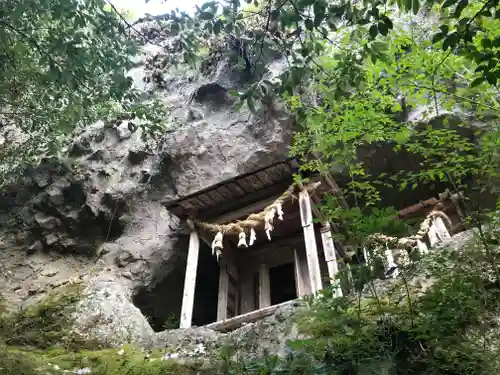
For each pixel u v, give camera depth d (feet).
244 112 36.45
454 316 11.71
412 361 11.29
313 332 15.69
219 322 22.27
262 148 34.71
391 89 17.87
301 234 30.14
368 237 12.75
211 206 29.04
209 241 29.12
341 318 12.25
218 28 16.06
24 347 22.08
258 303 28.60
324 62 17.39
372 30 13.66
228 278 29.17
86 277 34.63
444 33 11.82
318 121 17.51
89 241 38.01
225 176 35.17
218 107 38.47
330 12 14.01
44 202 38.63
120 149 39.68
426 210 28.17
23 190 39.22
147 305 34.37
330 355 11.94
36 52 27.04
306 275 28.25
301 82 16.08
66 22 23.85
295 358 12.89
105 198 37.78
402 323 12.71
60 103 29.35
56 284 34.65
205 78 40.22
